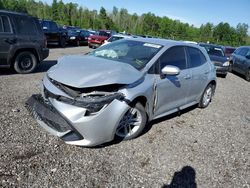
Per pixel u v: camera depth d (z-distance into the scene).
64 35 21.91
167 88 5.16
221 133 5.69
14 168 3.54
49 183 3.36
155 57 5.01
